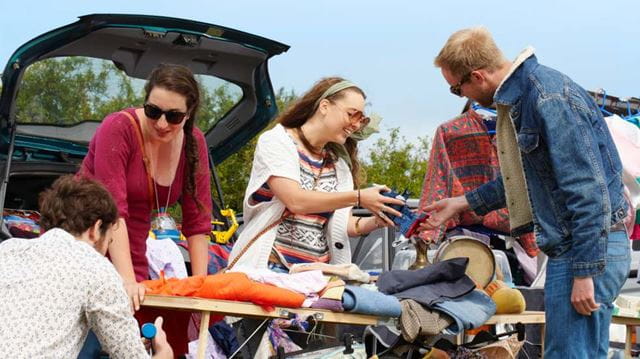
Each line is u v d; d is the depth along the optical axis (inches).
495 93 129.2
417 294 134.3
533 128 124.9
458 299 138.6
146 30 179.3
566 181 120.3
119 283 100.7
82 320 99.7
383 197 141.3
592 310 123.0
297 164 144.5
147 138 128.6
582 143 120.3
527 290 172.2
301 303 120.0
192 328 138.5
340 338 153.8
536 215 126.7
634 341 172.7
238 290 115.4
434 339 145.7
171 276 148.8
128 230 131.0
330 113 145.7
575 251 121.4
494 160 180.2
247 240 144.3
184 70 125.3
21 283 96.3
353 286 128.0
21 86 179.8
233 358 145.4
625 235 130.2
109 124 127.0
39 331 94.7
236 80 201.3
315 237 148.3
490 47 131.0
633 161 177.5
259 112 208.4
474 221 178.5
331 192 140.7
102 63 187.5
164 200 133.3
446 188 175.9
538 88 123.5
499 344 147.6
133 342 100.5
